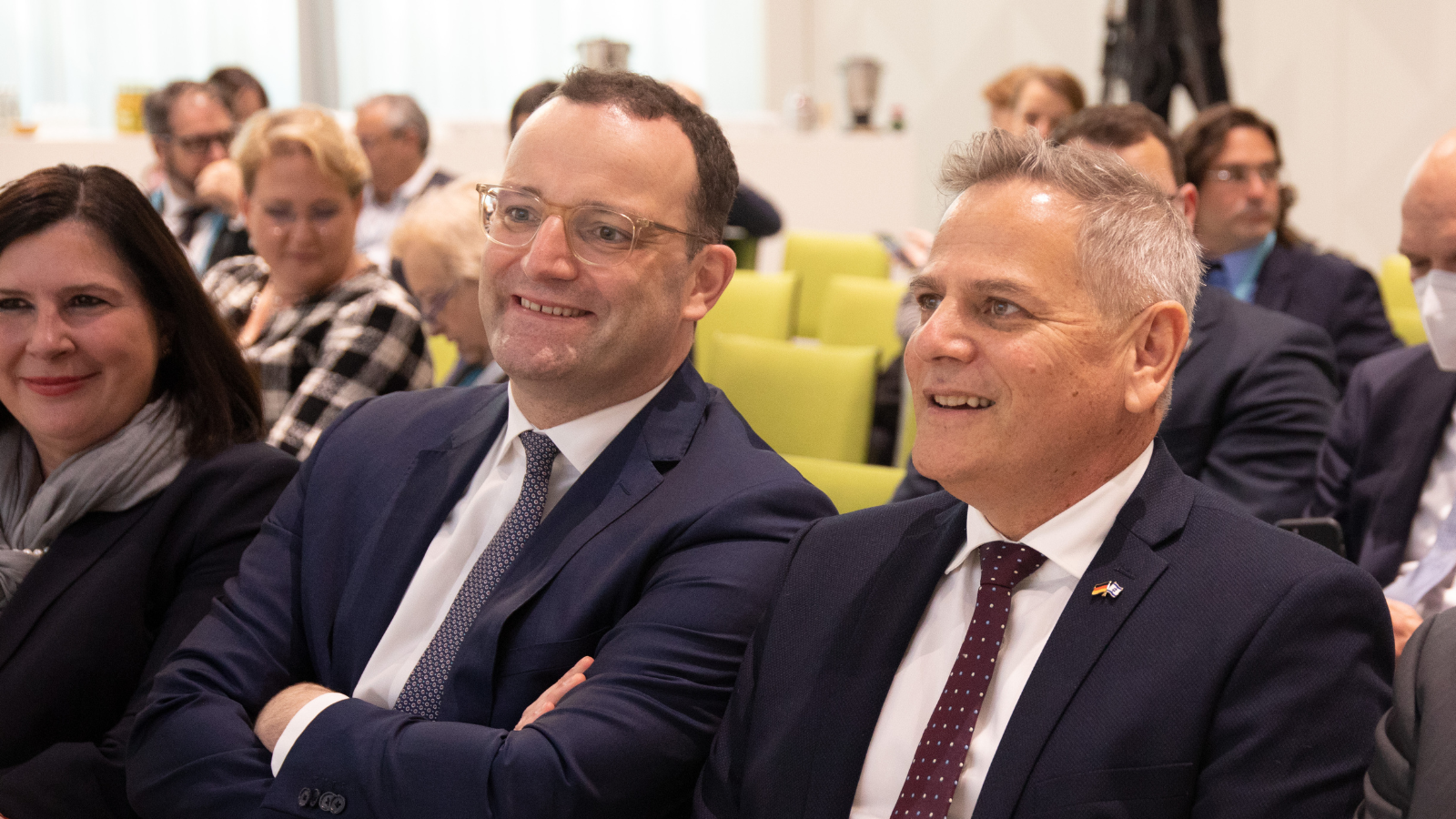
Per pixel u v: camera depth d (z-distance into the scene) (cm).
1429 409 236
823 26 827
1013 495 129
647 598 149
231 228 435
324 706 151
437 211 279
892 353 392
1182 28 531
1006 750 121
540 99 298
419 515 166
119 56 775
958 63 784
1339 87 667
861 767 131
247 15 786
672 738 142
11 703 174
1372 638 120
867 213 652
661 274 157
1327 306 363
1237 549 124
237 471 189
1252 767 115
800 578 145
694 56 825
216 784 149
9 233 182
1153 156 264
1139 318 125
